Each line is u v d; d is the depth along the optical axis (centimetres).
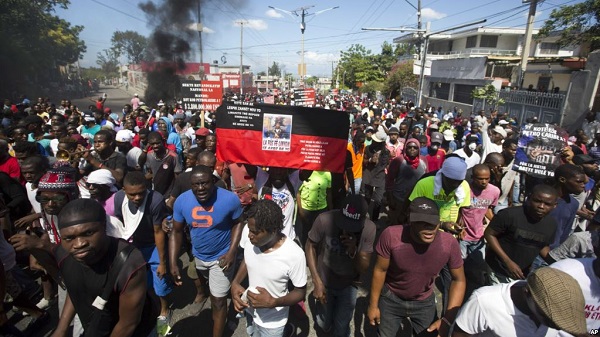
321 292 289
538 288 152
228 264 319
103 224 194
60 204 300
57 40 4097
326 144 425
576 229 495
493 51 3681
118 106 3425
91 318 215
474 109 2320
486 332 192
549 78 2134
